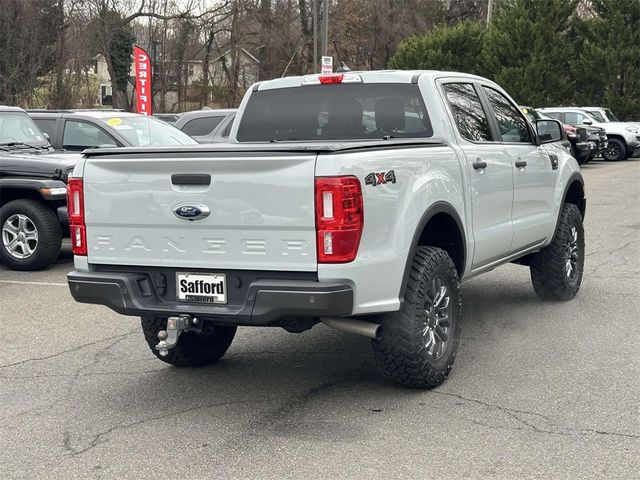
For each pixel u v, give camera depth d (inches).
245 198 185.2
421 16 1934.1
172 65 1485.0
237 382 226.5
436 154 219.1
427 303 209.2
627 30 1496.1
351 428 189.3
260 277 187.8
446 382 221.1
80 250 207.2
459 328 223.6
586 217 556.4
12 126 440.5
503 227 260.5
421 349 204.5
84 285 203.6
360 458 172.1
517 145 278.2
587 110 1199.6
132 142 452.1
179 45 1475.1
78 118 458.0
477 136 254.2
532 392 211.6
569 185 314.0
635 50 1488.7
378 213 189.0
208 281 192.9
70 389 222.8
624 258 403.9
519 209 274.5
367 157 187.3
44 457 176.7
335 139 250.2
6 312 313.9
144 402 211.0
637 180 844.0
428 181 209.6
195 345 235.8
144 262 199.3
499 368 232.8
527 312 299.9
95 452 178.9
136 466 171.0
